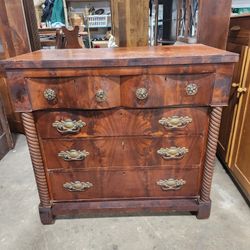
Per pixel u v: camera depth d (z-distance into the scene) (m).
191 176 1.17
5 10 1.72
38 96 0.96
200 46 1.24
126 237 1.16
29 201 1.41
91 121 1.03
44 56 0.99
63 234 1.19
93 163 1.13
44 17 2.03
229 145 1.49
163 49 1.15
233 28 1.43
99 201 1.22
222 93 0.97
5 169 1.73
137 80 0.94
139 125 1.04
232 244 1.10
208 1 1.35
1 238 1.17
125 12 1.46
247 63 1.26
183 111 1.02
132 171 1.15
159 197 1.22
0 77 2.06
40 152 1.09
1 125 1.88
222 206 1.33
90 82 0.93
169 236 1.16
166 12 1.55
